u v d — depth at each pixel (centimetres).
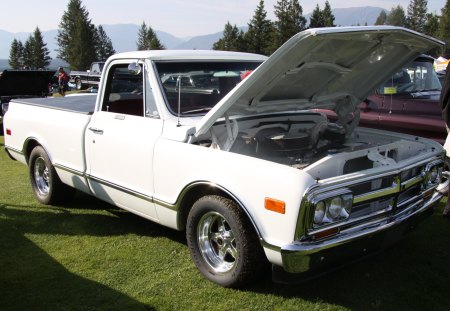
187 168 352
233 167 320
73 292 347
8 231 469
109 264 393
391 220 329
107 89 452
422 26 8231
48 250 423
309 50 320
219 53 460
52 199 538
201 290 347
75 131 469
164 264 391
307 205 280
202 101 424
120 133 417
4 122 601
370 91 435
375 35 330
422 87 664
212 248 360
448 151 490
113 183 428
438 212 506
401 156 386
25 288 354
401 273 371
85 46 8894
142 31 10344
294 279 302
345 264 318
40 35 9519
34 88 1200
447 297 336
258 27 6838
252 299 333
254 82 326
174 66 414
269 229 299
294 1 6394
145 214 410
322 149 396
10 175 715
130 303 331
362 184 312
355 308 321
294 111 445
